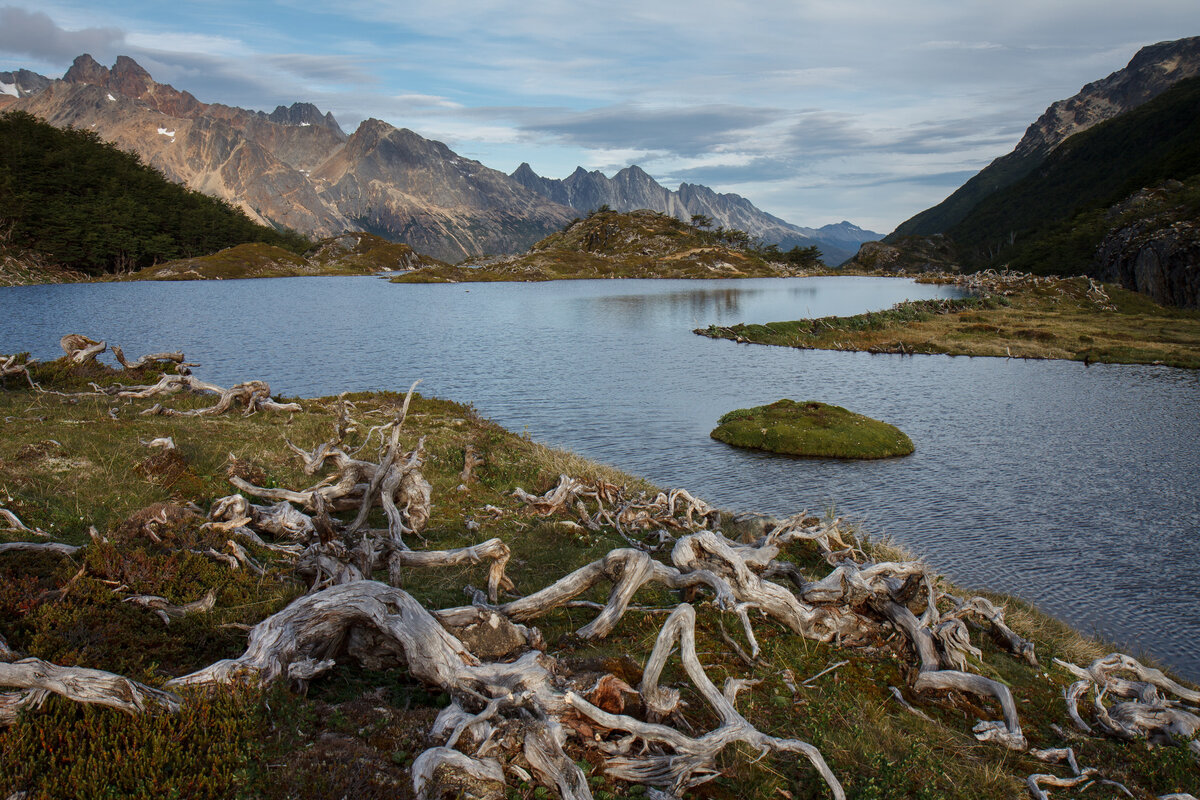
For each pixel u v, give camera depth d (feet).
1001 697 33.14
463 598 37.35
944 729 31.89
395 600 27.86
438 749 21.54
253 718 22.49
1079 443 123.24
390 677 28.50
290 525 44.39
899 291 560.20
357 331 261.03
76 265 565.12
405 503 49.98
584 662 28.55
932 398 163.73
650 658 27.17
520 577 42.63
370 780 20.56
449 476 64.69
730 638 35.19
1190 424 137.80
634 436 119.75
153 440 54.60
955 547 76.54
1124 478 102.78
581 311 376.27
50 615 27.09
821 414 125.18
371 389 149.59
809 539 53.98
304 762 21.21
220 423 72.33
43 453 51.21
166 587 32.14
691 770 24.31
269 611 32.04
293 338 232.53
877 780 25.77
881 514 85.76
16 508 40.57
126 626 28.07
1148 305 390.83
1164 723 34.60
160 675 25.48
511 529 52.75
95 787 18.90
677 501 65.92
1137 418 143.74
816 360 221.05
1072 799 28.35
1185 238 425.28
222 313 309.01
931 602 39.34
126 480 48.57
